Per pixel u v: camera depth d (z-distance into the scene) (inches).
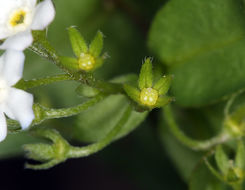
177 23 5.0
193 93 5.0
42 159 4.4
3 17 4.4
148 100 4.3
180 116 5.3
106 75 5.4
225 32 4.9
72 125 5.0
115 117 5.0
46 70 5.3
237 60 5.0
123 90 4.5
